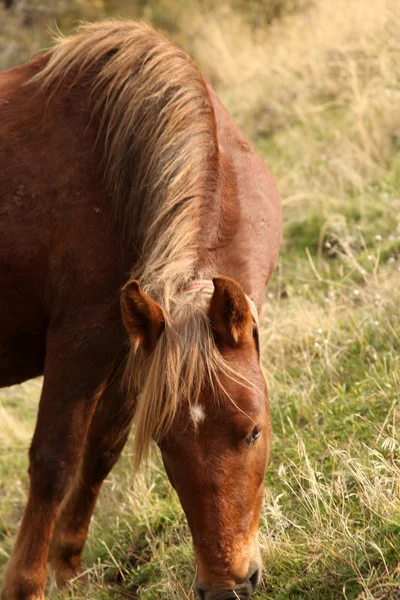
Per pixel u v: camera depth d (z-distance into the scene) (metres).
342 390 5.73
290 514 4.82
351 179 8.92
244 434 3.59
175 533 5.26
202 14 15.20
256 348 3.94
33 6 16.02
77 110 4.54
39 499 4.58
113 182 4.41
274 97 11.50
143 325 3.70
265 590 4.37
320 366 6.19
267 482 5.25
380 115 9.83
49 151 4.49
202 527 3.58
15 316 4.66
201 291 3.83
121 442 5.16
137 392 3.91
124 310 3.65
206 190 4.24
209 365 3.60
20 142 4.53
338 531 4.38
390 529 4.18
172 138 4.30
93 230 4.42
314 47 11.91
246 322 3.74
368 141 9.27
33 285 4.55
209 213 4.21
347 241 7.81
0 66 15.02
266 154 10.36
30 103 4.63
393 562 4.04
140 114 4.39
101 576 5.23
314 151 9.84
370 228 8.18
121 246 4.42
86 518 5.34
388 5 11.52
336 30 11.98
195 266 4.01
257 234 4.50
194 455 3.57
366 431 5.20
